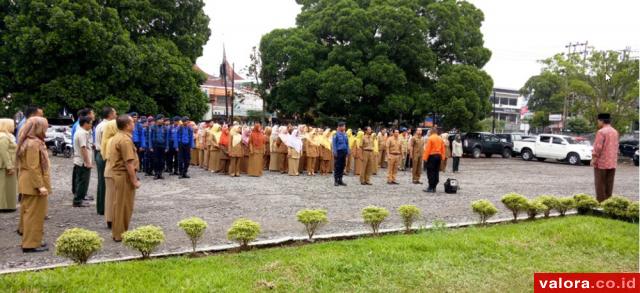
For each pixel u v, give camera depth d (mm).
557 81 34219
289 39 28281
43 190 6180
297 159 16969
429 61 27516
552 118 39938
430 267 5387
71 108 22781
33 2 20906
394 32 26891
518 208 8391
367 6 29438
